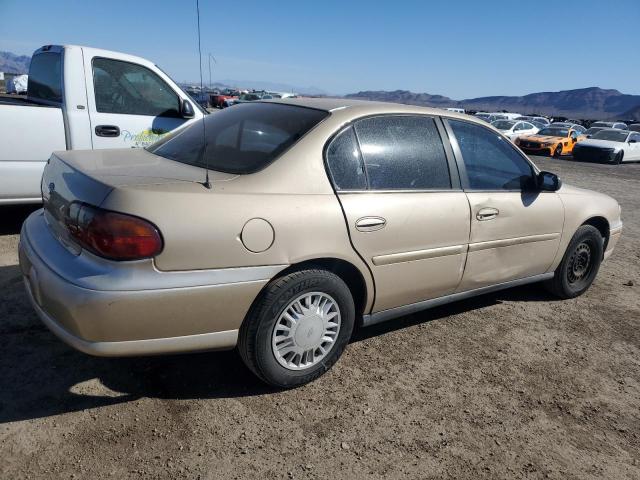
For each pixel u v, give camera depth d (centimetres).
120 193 225
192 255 233
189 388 280
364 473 232
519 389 311
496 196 359
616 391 320
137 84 544
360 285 301
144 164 279
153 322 231
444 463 243
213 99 3192
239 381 290
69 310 223
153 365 298
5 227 528
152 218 224
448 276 338
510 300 449
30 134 484
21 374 277
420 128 331
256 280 250
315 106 311
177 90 567
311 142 280
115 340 229
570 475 245
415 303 334
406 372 317
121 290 221
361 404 280
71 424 244
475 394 301
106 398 265
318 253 268
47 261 242
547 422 282
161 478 217
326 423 262
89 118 511
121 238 221
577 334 394
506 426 275
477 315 411
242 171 266
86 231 227
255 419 260
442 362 333
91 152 311
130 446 234
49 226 275
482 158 362
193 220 233
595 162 2130
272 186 261
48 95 534
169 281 229
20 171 482
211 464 228
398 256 304
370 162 300
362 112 307
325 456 239
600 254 462
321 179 277
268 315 260
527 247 389
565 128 2381
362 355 333
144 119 545
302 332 275
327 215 271
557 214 404
